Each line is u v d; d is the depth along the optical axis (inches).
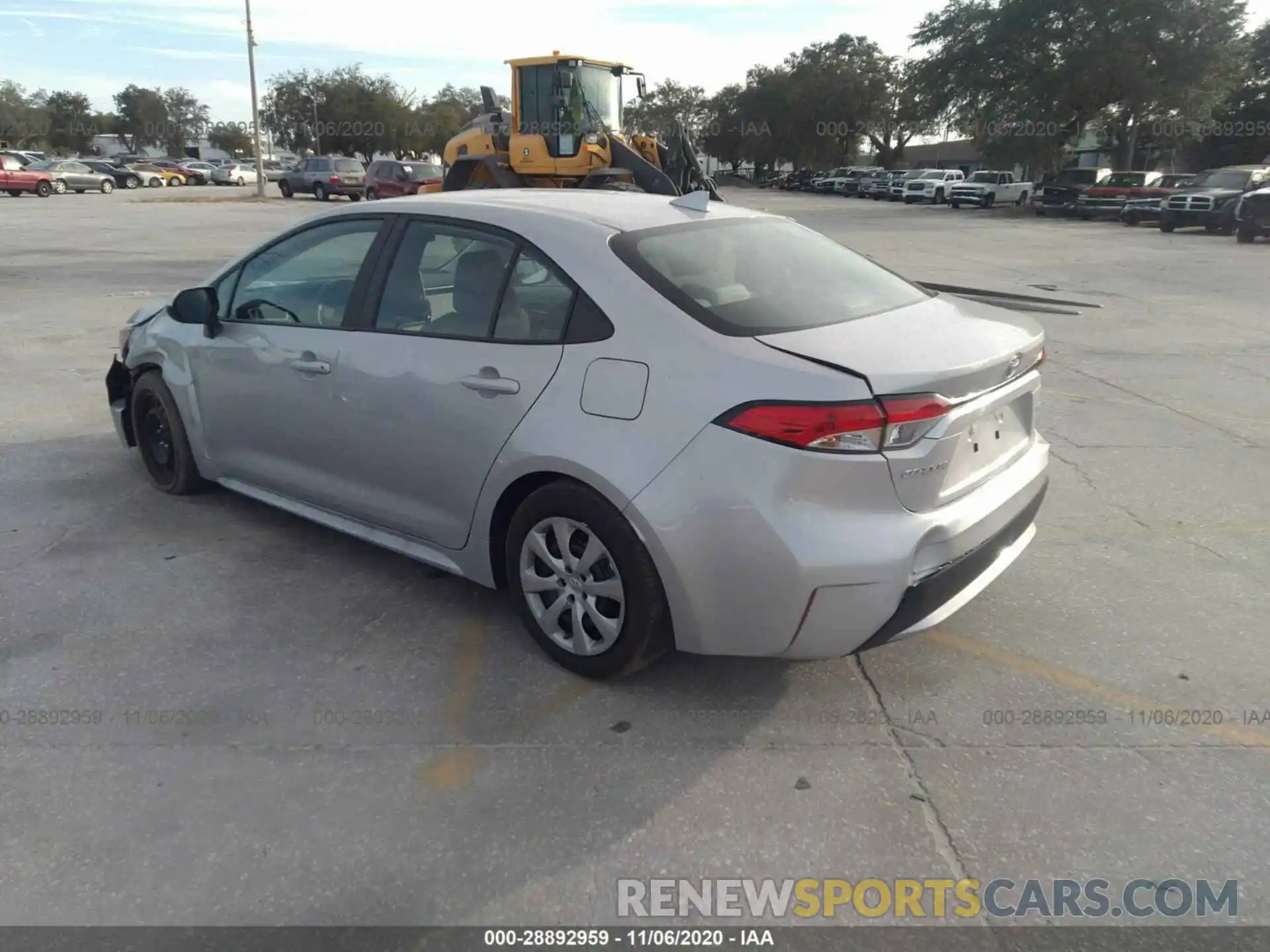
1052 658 146.4
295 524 196.5
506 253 143.7
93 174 1711.4
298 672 141.3
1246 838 108.5
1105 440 257.1
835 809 113.0
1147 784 117.3
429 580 171.2
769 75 3134.8
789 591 117.0
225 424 185.8
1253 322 446.3
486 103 725.3
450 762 121.2
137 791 115.3
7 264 625.9
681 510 120.3
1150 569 177.3
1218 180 1090.1
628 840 108.0
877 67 2869.1
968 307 151.6
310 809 112.5
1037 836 109.0
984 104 1668.3
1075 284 589.0
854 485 115.0
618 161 653.9
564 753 123.0
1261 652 148.1
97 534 190.1
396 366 150.6
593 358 129.5
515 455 135.1
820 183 2367.1
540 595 142.0
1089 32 1550.2
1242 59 1533.0
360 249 162.9
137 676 139.7
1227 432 263.9
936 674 141.9
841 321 131.4
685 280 132.4
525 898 99.9
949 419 119.4
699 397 119.9
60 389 299.7
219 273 190.1
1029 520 145.1
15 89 3189.0
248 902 98.9
